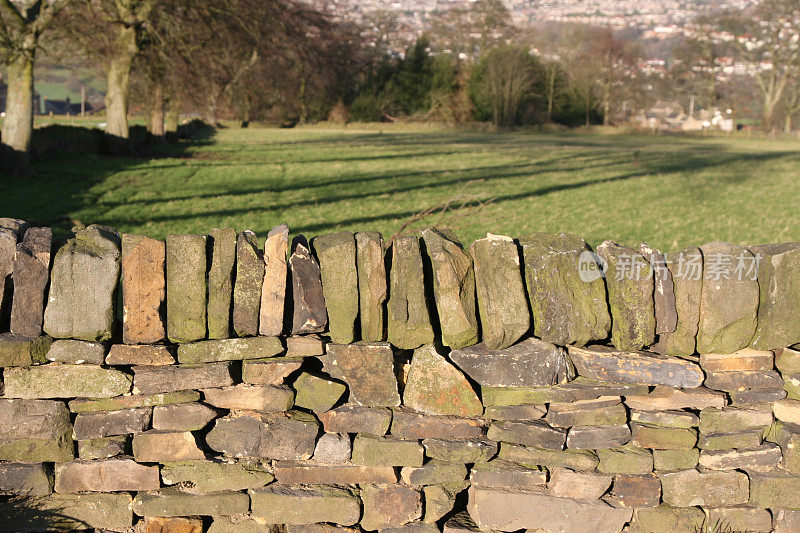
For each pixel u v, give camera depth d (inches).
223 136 1978.3
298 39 1360.7
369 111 2829.7
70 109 3772.1
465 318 133.2
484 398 137.2
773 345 139.8
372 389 134.7
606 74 2982.3
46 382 126.8
